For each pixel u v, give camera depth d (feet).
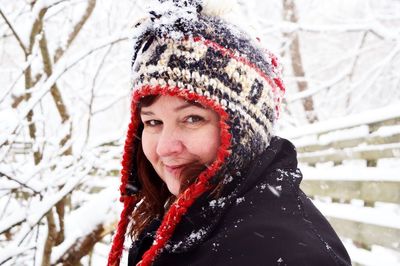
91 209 7.68
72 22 11.94
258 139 3.12
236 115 3.03
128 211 4.36
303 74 29.71
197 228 2.95
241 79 3.10
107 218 7.55
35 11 7.95
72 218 7.73
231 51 3.13
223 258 2.61
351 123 12.80
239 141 3.02
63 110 8.55
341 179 12.49
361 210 11.21
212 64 3.06
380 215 10.32
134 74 3.34
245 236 2.62
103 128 46.52
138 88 3.26
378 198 10.69
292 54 29.78
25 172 7.54
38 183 7.11
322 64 34.55
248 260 2.52
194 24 3.11
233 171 3.01
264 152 3.14
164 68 3.09
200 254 2.77
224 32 3.16
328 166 14.84
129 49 3.60
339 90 32.45
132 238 4.35
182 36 3.09
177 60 3.08
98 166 8.52
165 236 3.05
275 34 29.07
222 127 3.00
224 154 2.99
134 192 4.35
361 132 12.45
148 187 4.21
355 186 11.80
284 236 2.56
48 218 6.78
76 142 9.43
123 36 8.06
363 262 9.72
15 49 18.38
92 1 10.31
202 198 3.00
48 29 17.29
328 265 2.52
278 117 3.61
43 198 6.91
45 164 7.27
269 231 2.59
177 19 3.08
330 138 14.32
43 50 8.08
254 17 23.17
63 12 16.40
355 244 12.01
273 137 3.38
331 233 3.11
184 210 3.02
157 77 3.10
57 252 7.15
